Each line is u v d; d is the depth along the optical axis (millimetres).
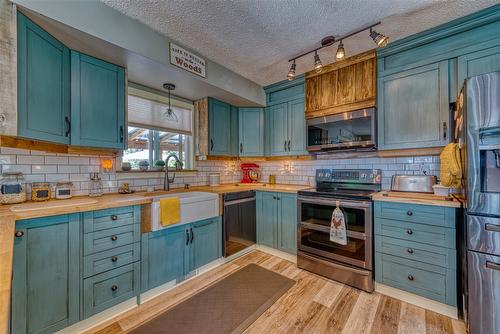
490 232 1348
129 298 1768
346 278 2135
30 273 1293
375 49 2209
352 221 2104
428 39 1940
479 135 1375
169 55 1979
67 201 1670
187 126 2971
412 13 1691
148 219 1886
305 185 3162
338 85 2500
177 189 2670
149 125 2568
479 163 1378
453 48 1859
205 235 2387
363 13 1685
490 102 1331
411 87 2074
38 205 1493
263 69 2670
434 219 1711
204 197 2328
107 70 1891
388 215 1935
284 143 3100
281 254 2783
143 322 1631
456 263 1623
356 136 2373
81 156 1979
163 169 2652
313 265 2371
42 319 1340
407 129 2092
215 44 2102
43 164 1759
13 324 1229
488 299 1353
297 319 1662
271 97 3268
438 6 1620
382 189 2465
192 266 2250
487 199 1356
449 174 1616
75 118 1701
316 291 2029
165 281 2012
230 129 3193
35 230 1312
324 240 2309
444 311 1679
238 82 2805
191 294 1980
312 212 2404
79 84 1722
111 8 1592
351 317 1680
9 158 1603
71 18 1404
